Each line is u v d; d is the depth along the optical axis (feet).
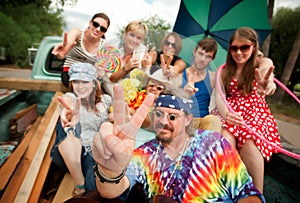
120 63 3.57
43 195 6.87
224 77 7.82
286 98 21.59
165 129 3.75
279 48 26.63
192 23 13.76
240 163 4.60
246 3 13.94
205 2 13.74
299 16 25.80
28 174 6.84
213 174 4.42
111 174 3.53
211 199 4.41
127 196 4.09
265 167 9.43
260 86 7.36
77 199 3.80
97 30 4.72
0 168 6.99
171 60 3.58
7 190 6.24
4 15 51.34
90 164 5.06
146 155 4.02
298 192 8.21
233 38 7.47
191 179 4.29
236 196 4.60
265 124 7.31
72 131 4.97
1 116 11.59
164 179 4.23
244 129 6.95
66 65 5.29
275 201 8.27
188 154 4.25
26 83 10.57
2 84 10.39
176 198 4.31
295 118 17.43
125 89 3.33
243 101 7.61
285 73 23.03
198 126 4.25
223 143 4.53
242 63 7.45
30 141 8.25
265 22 14.60
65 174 7.40
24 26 51.90
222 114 6.84
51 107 9.88
